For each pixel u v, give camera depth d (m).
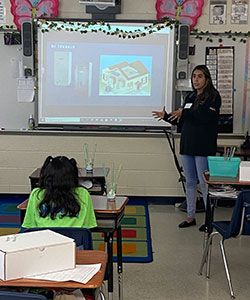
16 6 6.12
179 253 4.58
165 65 6.25
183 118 5.06
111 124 6.35
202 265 4.03
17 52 6.24
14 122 6.37
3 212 5.82
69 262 2.08
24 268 1.99
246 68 6.25
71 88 6.29
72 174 3.00
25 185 6.46
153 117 6.34
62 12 6.21
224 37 6.21
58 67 6.25
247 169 3.95
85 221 3.02
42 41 6.19
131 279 3.94
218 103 5.07
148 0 6.18
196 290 3.75
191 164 5.24
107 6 5.96
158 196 6.45
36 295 1.88
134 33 6.20
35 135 6.37
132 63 6.27
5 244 2.04
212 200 4.03
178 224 5.52
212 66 6.25
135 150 6.39
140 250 4.62
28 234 2.18
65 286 1.94
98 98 6.32
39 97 6.29
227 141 6.30
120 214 3.38
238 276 4.04
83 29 6.18
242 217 3.45
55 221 2.96
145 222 5.54
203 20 6.19
